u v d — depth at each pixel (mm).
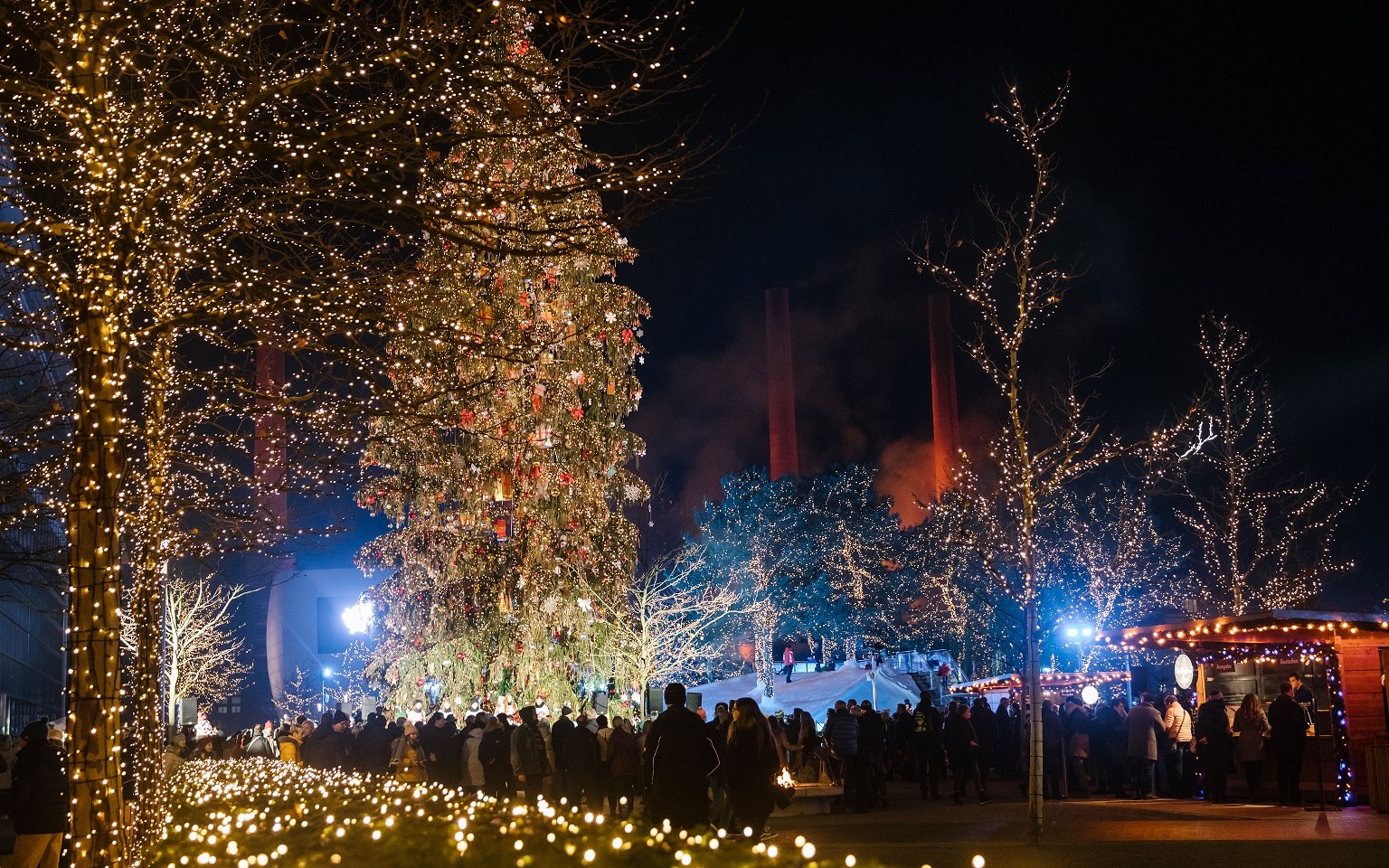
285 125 7957
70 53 8266
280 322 8867
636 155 8062
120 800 8109
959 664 68188
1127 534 45719
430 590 30078
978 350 18656
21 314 10648
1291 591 40719
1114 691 37969
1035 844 15828
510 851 10141
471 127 8078
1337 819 18641
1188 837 16406
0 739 26969
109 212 8211
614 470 30734
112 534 8250
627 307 30453
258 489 11812
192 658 54438
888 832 18594
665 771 11867
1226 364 37406
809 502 74938
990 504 34656
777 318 114062
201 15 8789
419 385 9875
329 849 11055
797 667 75000
